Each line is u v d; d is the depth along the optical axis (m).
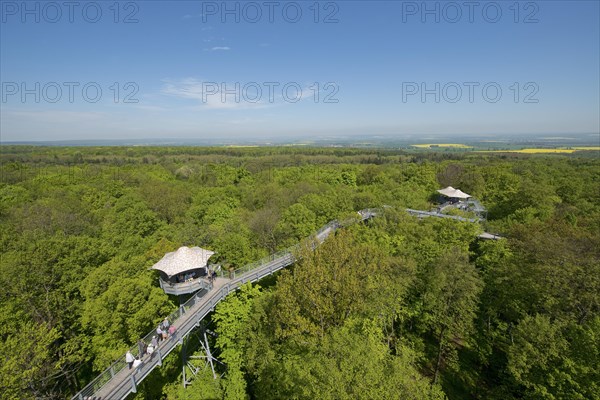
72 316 24.66
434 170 78.44
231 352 24.84
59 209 47.50
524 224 37.97
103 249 31.67
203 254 28.80
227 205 57.97
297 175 85.69
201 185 83.75
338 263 22.94
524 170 73.56
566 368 17.70
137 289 24.00
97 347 23.02
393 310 24.64
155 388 25.73
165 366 26.61
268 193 61.06
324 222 44.69
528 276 25.72
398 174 81.69
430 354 28.20
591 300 21.77
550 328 19.20
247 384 24.72
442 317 25.08
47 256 25.77
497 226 42.09
